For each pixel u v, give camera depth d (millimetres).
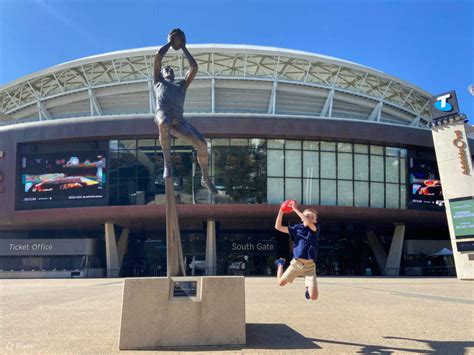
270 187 39531
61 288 22250
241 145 39656
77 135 39188
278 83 49969
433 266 46594
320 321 9469
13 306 13148
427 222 43719
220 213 38500
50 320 9922
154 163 39531
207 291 6957
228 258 48344
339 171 40781
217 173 39219
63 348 6750
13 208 40094
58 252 43156
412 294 16875
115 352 6461
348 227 47781
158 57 8234
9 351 6551
